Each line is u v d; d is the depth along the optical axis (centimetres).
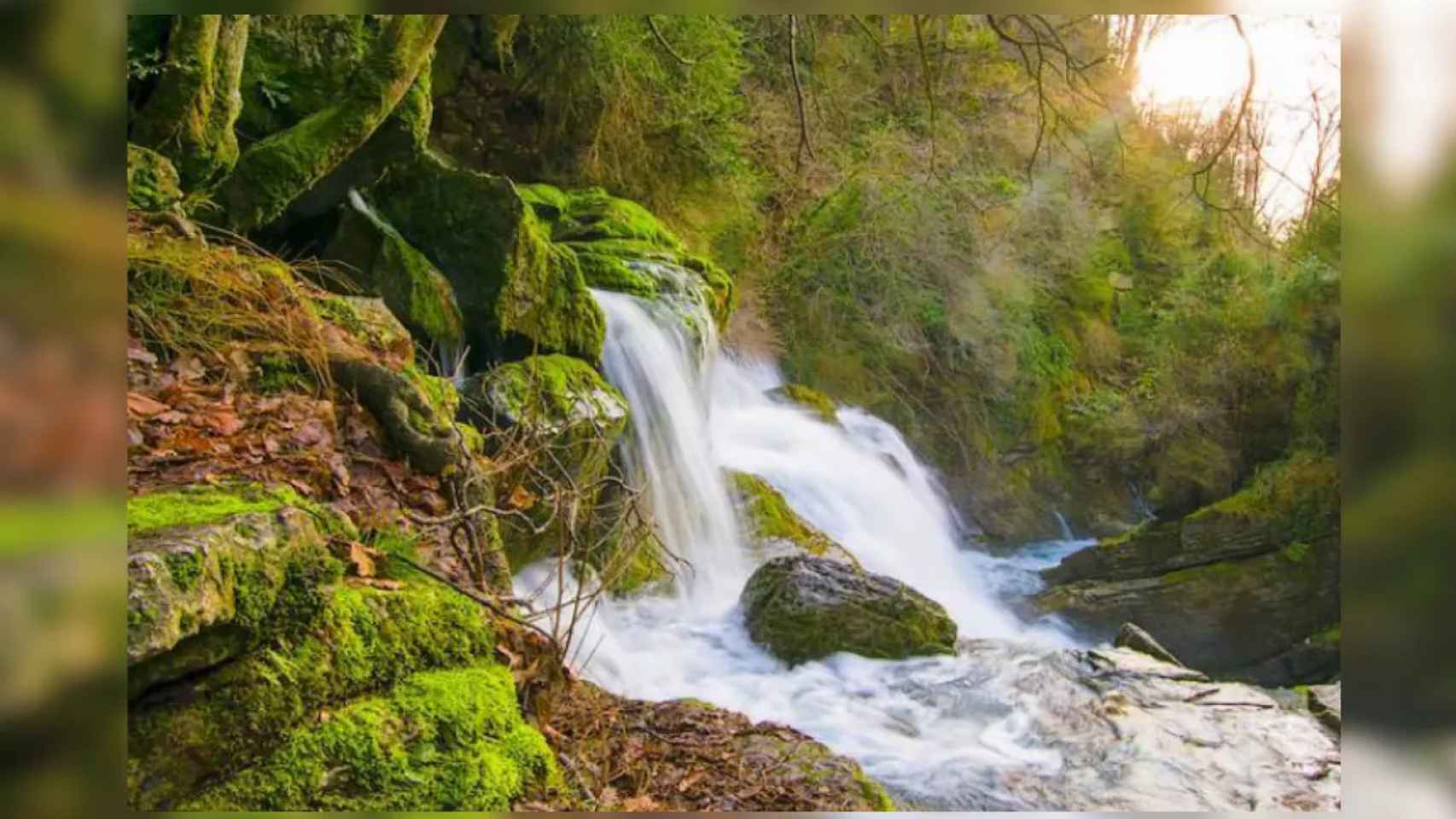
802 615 581
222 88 477
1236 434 1318
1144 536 1080
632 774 347
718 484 800
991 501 1303
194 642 197
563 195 1027
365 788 217
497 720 255
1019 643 611
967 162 1413
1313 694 538
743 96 1296
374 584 268
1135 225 1540
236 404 355
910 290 1369
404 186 641
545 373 609
